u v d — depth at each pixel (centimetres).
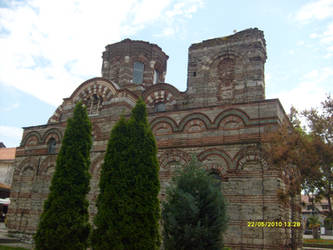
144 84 3297
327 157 1644
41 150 2856
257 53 2570
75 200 1697
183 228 1452
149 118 2378
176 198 1525
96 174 2477
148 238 1492
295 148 1689
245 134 2028
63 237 1620
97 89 2850
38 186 2758
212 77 2683
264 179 1895
